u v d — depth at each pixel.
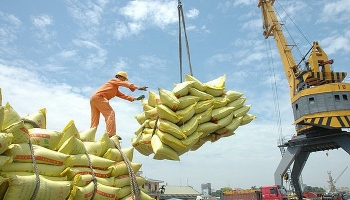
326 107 25.92
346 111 25.62
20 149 3.53
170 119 5.60
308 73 27.59
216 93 6.26
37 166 3.65
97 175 4.56
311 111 26.39
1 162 3.23
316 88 26.67
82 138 4.97
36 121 4.33
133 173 4.99
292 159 30.64
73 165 4.28
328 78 27.61
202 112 5.98
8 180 3.26
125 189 5.04
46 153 3.80
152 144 5.72
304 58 29.81
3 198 3.25
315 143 28.98
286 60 32.88
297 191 32.91
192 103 5.82
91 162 4.50
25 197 3.32
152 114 5.96
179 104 5.60
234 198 30.70
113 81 6.49
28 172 3.56
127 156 5.36
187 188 57.69
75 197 3.97
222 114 6.18
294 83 31.14
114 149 5.17
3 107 3.24
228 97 6.45
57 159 3.89
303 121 27.36
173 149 5.71
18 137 3.55
